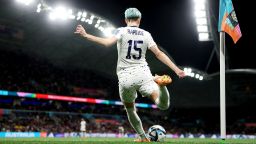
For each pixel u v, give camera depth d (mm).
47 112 39156
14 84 38531
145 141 7480
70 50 44062
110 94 48594
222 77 8938
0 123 33719
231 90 49281
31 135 31406
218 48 32500
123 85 6234
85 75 48219
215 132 50781
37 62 44344
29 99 39531
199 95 52625
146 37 6262
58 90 42125
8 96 37594
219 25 9133
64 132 37094
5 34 38750
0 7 33969
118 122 45500
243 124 50500
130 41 6191
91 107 45000
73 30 38781
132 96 6492
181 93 53156
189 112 56062
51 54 44781
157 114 52156
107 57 46750
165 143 7008
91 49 44250
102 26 31500
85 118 43250
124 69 6246
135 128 7320
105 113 44406
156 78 5863
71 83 45062
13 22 37656
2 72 38969
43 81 42281
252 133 47312
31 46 42062
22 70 41500
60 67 47188
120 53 6262
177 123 51969
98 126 42188
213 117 54688
